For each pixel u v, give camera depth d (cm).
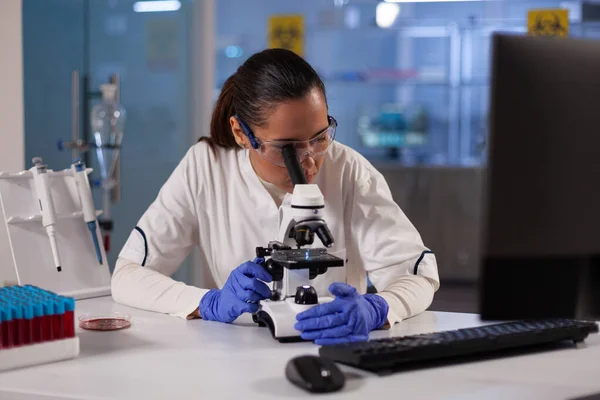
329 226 177
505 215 100
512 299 101
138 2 341
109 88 307
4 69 233
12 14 233
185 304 158
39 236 181
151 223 180
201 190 183
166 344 135
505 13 548
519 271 101
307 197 133
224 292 150
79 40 313
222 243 183
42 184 179
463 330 130
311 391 106
